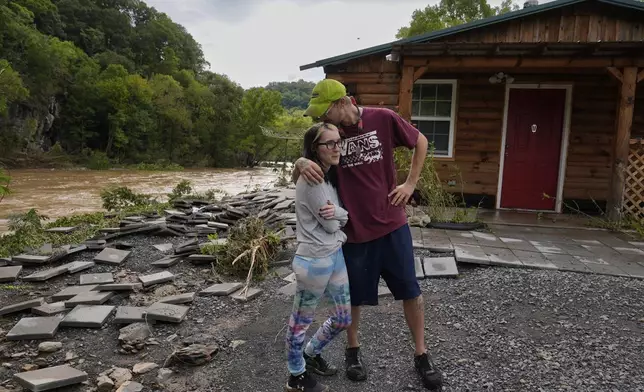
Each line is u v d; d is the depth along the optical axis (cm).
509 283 404
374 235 245
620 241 565
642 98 754
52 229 698
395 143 258
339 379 263
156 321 343
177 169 4119
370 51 768
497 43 619
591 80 760
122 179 2788
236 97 5675
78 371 270
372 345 303
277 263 481
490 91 791
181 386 261
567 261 466
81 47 5816
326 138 220
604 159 773
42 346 304
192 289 418
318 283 223
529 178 798
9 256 555
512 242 543
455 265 447
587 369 266
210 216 727
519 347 293
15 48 3950
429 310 355
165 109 4800
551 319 333
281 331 327
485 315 342
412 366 276
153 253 541
